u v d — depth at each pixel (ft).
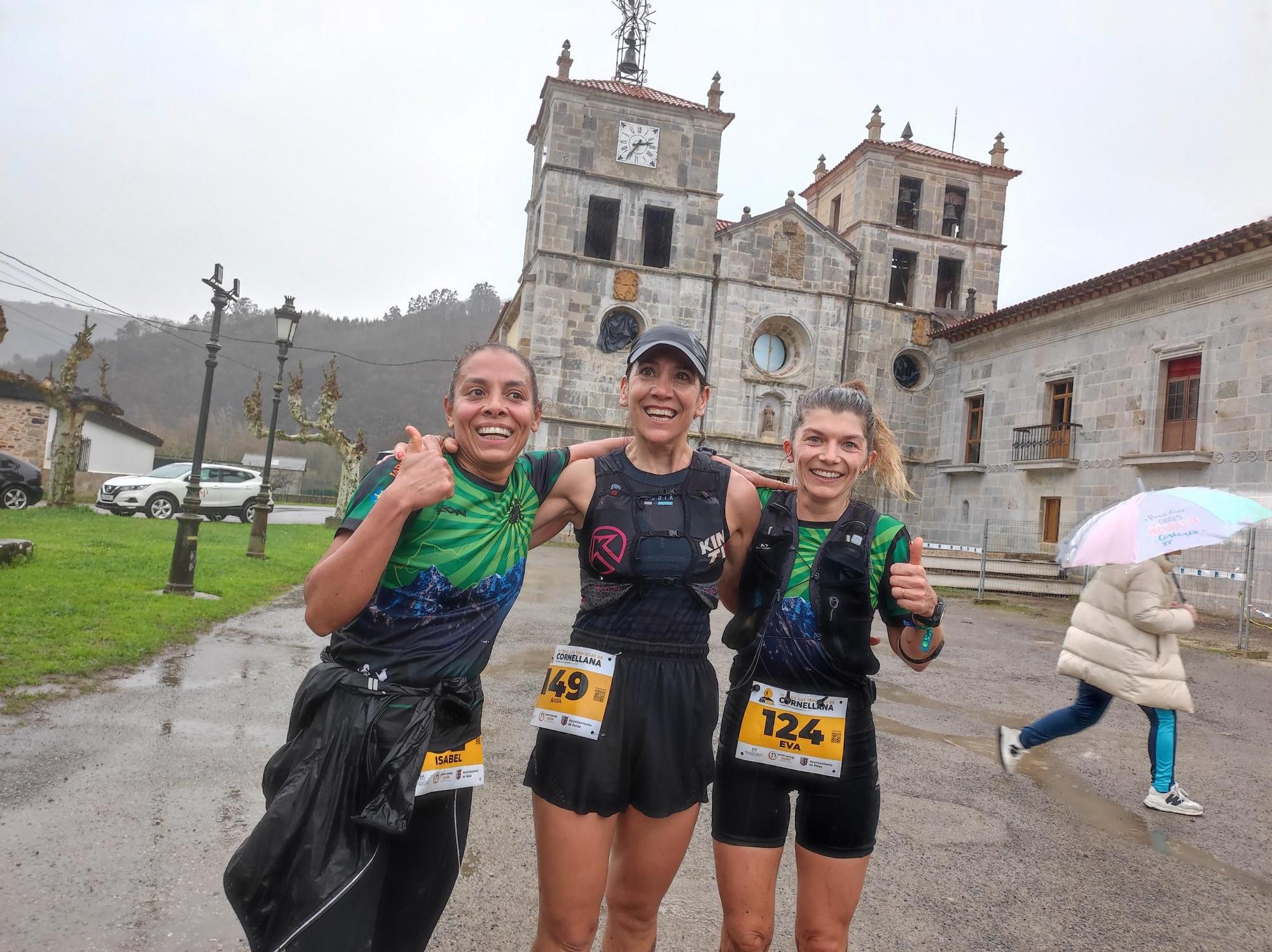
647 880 7.80
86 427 114.21
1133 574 15.65
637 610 7.77
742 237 89.40
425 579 6.79
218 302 31.60
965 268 97.19
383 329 395.14
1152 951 10.39
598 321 85.51
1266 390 53.36
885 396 92.22
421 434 6.95
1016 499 77.05
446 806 7.16
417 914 7.14
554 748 7.59
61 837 11.14
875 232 93.76
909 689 26.11
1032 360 76.13
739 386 88.38
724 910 8.19
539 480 7.87
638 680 7.66
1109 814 15.46
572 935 7.50
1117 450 65.67
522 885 11.00
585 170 85.40
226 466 77.51
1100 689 15.70
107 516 66.28
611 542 7.74
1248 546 40.06
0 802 12.06
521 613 34.94
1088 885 12.25
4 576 29.07
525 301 87.56
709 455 8.65
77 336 70.38
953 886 11.89
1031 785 16.96
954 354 88.22
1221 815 15.70
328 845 6.28
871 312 92.27
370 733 6.53
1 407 91.76
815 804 7.99
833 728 7.95
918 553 7.75
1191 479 58.34
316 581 6.40
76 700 17.21
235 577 36.50
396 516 6.33
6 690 17.33
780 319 90.53
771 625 8.18
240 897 6.21
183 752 14.76
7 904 9.37
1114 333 66.59
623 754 7.55
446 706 6.97
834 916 7.92
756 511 8.73
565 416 84.38
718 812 8.25
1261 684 31.01
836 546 8.16
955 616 47.32
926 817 14.67
